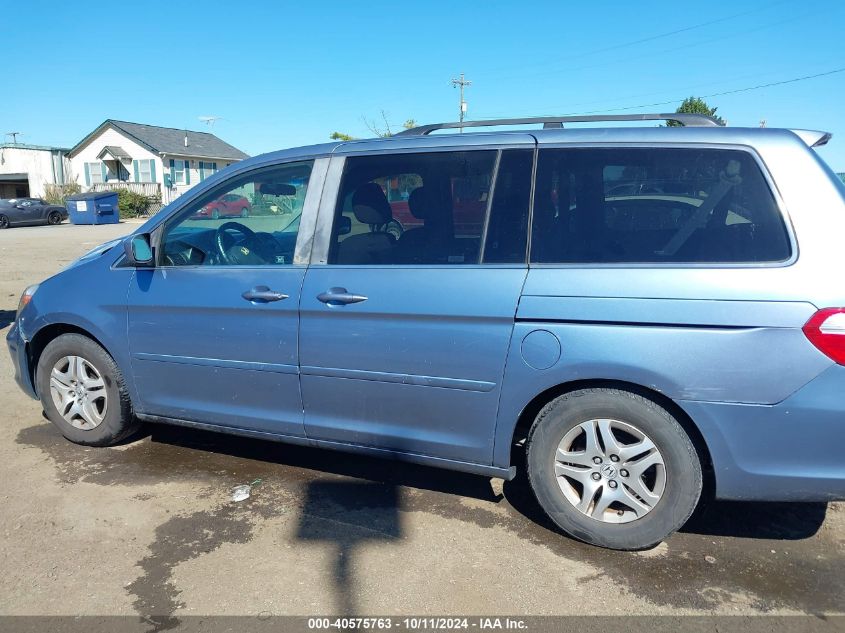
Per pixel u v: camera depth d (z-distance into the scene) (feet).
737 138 9.62
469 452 10.69
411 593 9.30
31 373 14.57
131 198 121.49
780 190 9.23
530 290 9.91
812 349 8.75
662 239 9.66
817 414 8.83
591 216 10.05
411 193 11.05
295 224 11.99
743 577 9.63
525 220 10.30
